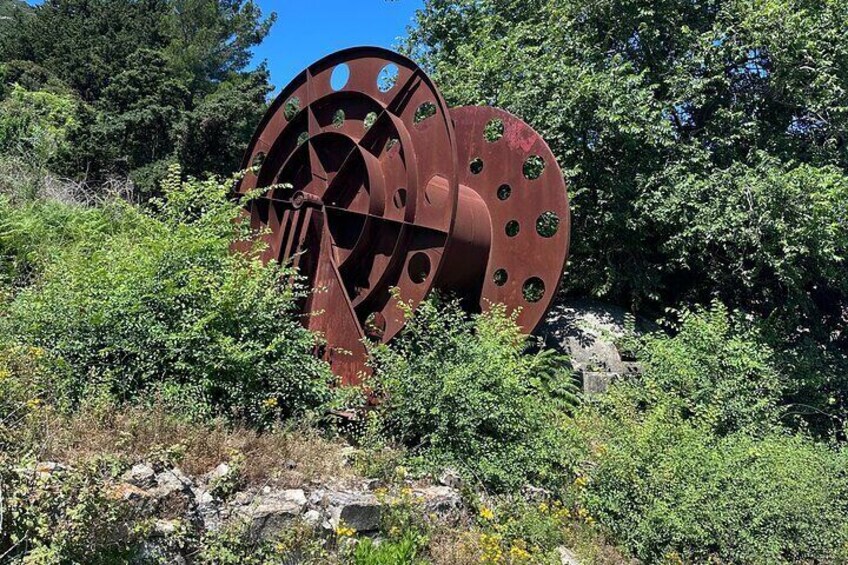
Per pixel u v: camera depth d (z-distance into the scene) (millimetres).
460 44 15031
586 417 7223
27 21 39781
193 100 25812
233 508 4262
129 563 3744
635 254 11703
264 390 5719
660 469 6117
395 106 8633
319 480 4879
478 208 9078
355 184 8727
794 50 10852
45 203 11555
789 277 9750
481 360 6301
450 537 4992
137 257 6035
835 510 6504
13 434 4039
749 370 8508
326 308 8180
